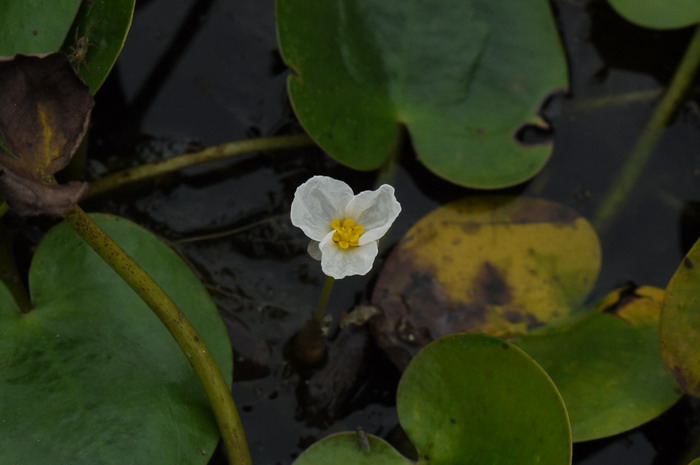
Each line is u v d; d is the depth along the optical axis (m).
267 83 0.58
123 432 0.52
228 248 0.56
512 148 0.57
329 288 0.53
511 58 0.58
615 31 0.60
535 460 0.52
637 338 0.55
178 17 0.59
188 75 0.58
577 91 0.59
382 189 0.51
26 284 0.55
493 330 0.55
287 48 0.55
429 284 0.56
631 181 0.58
